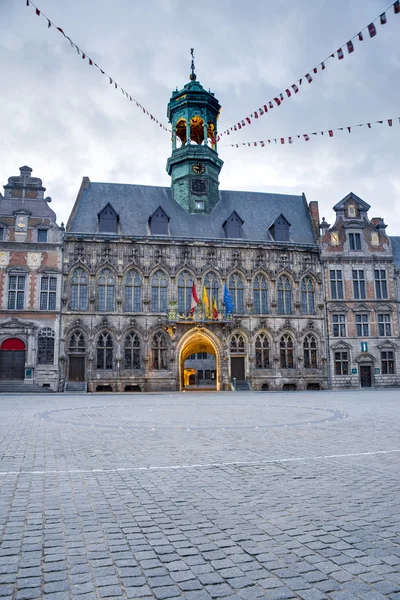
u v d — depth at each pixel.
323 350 50.47
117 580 4.95
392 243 58.34
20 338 44.47
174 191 53.69
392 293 52.53
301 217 55.62
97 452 11.78
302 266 51.31
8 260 45.16
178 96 53.91
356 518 6.81
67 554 5.60
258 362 49.00
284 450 12.04
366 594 4.63
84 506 7.41
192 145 53.06
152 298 47.56
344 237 52.69
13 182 46.78
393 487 8.45
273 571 5.14
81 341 45.72
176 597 4.61
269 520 6.74
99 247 46.91
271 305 49.84
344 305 51.50
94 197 50.97
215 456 11.26
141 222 49.97
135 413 22.28
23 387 42.97
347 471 9.67
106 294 46.72
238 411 23.28
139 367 46.31
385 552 5.62
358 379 50.72
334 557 5.49
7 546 5.84
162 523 6.64
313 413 22.00
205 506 7.39
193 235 50.03
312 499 7.75
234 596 4.62
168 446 12.65
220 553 5.62
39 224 46.22
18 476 9.30
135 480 8.99
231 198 55.31
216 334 48.28
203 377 72.50
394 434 14.77
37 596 4.62
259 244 50.06
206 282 48.88
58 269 45.78
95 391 44.91
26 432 15.38
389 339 51.75
